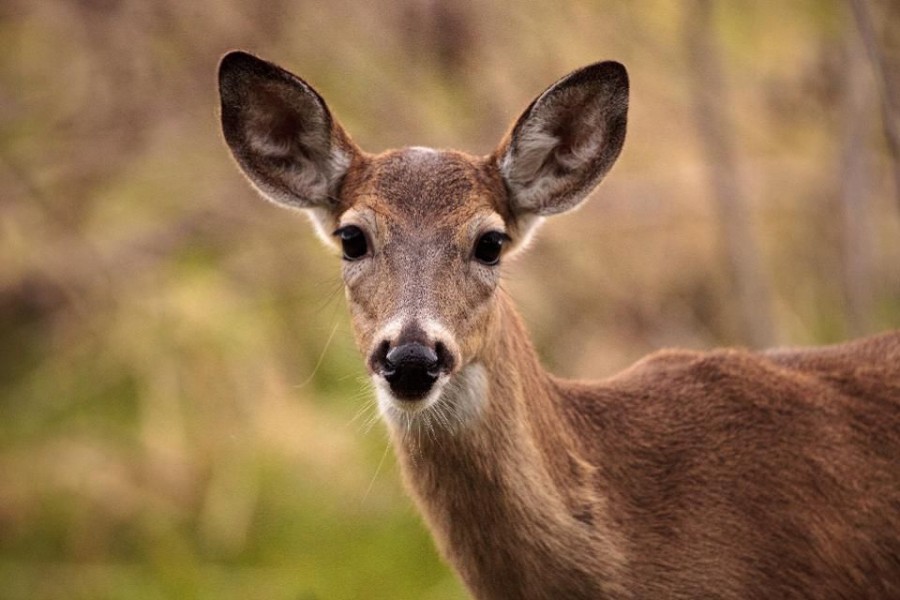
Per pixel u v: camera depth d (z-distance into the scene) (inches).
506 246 361.4
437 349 328.2
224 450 575.5
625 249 589.3
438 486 346.6
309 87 360.5
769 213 599.5
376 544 557.3
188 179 620.4
